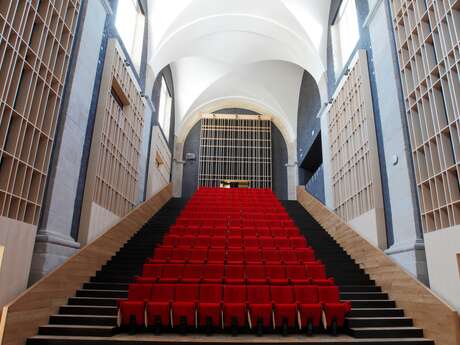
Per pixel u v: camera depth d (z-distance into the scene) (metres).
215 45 12.41
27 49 4.41
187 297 4.85
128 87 8.16
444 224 4.56
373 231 6.35
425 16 5.24
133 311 4.41
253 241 7.16
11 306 3.71
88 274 5.56
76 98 5.59
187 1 9.91
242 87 15.70
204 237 7.15
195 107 16.02
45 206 4.82
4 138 3.96
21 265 4.21
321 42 10.12
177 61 13.93
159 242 7.34
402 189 5.59
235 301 4.83
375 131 6.72
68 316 4.45
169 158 14.45
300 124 14.88
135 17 9.21
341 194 8.54
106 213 6.85
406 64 5.65
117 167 7.54
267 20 10.81
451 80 4.54
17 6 4.27
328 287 4.96
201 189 13.20
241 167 16.11
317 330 4.62
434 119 4.89
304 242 7.21
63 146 5.19
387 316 4.81
